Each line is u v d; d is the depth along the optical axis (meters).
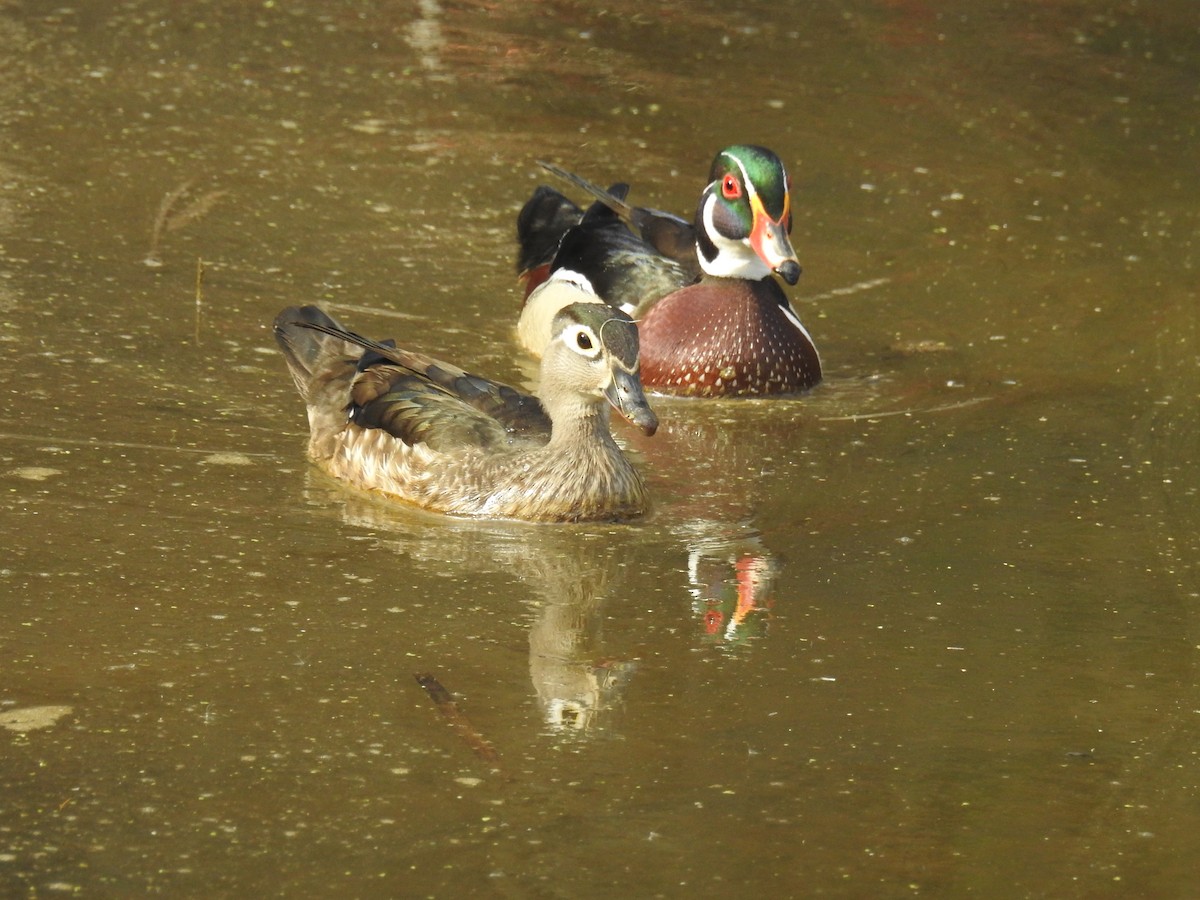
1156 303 17.09
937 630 10.27
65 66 22.14
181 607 10.06
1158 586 11.01
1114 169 21.19
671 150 21.20
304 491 12.20
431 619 10.14
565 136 21.31
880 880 7.63
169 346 14.51
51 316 14.86
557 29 25.62
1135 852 7.94
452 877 7.50
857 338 16.20
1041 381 15.15
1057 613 10.56
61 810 7.89
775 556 11.40
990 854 7.87
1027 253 18.44
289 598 10.30
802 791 8.35
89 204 17.73
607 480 11.96
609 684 9.39
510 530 11.72
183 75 22.20
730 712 9.13
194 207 17.92
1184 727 9.16
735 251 15.10
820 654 9.89
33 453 12.22
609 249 16.31
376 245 17.53
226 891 7.34
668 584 10.87
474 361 14.98
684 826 7.99
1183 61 25.41
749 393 14.94
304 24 24.91
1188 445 13.62
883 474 13.02
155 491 11.80
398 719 8.88
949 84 24.11
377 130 20.92
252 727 8.72
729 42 25.53
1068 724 9.16
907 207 19.67
